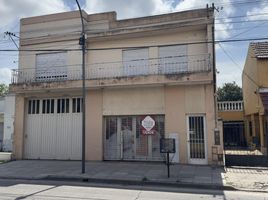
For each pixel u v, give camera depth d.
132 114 17.08
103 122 17.70
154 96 16.78
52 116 18.81
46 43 19.36
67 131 18.36
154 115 16.83
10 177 13.50
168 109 16.44
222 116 27.69
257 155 15.16
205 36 16.55
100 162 16.94
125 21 18.02
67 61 18.80
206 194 9.93
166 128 16.36
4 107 29.88
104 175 13.08
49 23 19.36
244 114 26.98
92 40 18.30
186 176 12.66
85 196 9.29
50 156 18.55
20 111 19.31
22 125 19.17
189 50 16.70
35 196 9.20
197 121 16.02
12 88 18.88
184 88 16.30
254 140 22.39
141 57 17.56
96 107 17.75
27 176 13.47
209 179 12.05
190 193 10.06
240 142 26.75
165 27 16.77
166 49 17.14
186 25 16.41
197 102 16.02
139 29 17.19
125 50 17.89
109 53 18.14
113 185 11.66
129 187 11.17
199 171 13.79
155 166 15.29
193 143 15.89
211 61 15.73
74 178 12.82
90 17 18.73
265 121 18.39
